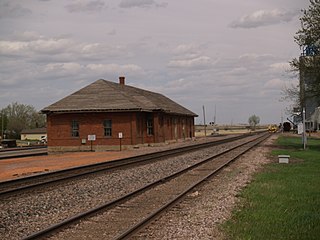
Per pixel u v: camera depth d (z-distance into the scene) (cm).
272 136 8750
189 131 8519
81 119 5478
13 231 1109
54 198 1608
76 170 2547
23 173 2603
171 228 1088
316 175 2073
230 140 6900
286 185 1744
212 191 1702
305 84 4466
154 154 3838
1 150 6006
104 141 5438
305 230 995
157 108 5922
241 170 2434
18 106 14475
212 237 998
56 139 5500
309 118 8519
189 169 2531
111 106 5403
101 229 1096
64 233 1057
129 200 1519
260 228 1026
